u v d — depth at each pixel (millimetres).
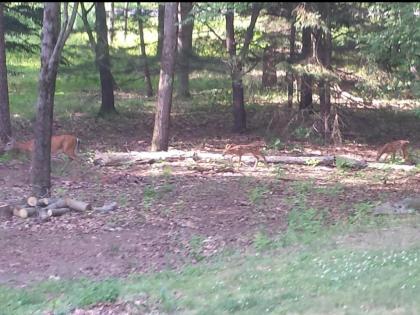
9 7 24672
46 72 13398
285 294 6988
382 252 8828
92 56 28094
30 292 8594
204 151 21656
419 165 18625
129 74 28703
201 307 6926
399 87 18500
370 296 6410
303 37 22453
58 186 15508
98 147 22094
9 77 34125
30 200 13172
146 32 40094
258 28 25281
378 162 19297
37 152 13648
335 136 23031
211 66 24234
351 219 12102
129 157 18828
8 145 18875
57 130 24797
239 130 25438
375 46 15148
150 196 14695
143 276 9273
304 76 22469
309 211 12805
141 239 11594
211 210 13523
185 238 11555
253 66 22922
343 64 22531
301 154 21172
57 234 11891
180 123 26844
